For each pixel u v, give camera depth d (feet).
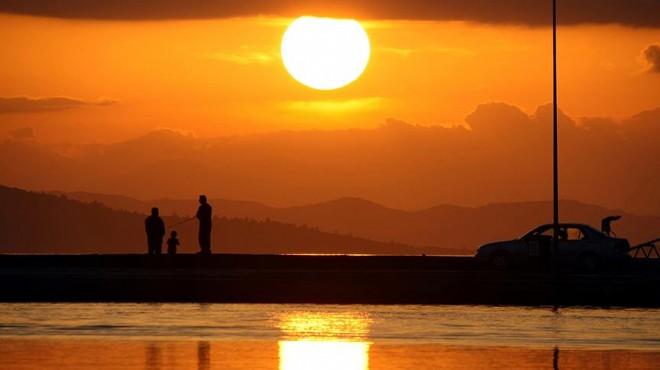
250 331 301.84
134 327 310.65
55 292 422.00
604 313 365.61
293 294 423.64
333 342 276.00
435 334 296.51
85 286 432.25
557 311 373.40
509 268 528.22
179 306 386.32
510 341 280.31
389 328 312.09
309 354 252.21
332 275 476.95
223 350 258.16
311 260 554.87
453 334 296.92
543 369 230.07
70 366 230.48
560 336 293.02
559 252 523.29
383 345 270.26
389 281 451.12
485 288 432.66
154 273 484.74
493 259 530.27
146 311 364.38
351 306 390.83
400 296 421.18
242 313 358.84
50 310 367.25
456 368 231.30
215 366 232.12
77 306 385.09
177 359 242.37
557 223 526.98
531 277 474.49
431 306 393.50
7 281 440.04
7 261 547.90
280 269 524.11
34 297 415.64
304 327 313.73
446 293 424.87
